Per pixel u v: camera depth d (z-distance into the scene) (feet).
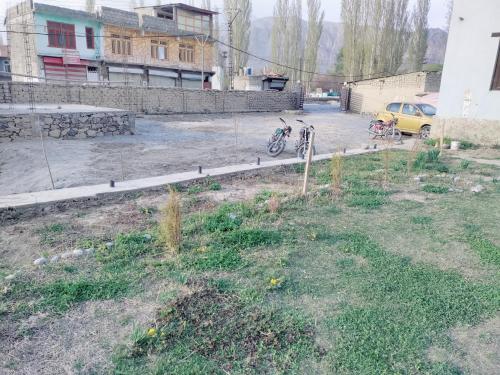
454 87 45.68
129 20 103.60
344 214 19.29
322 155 35.65
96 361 8.59
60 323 9.93
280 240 15.51
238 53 160.45
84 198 20.10
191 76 122.72
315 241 15.62
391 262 13.79
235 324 9.86
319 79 226.17
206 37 116.37
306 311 10.66
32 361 8.57
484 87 43.50
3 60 131.03
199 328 9.66
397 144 47.16
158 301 10.95
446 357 9.01
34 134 44.29
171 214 14.05
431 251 15.01
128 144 43.29
